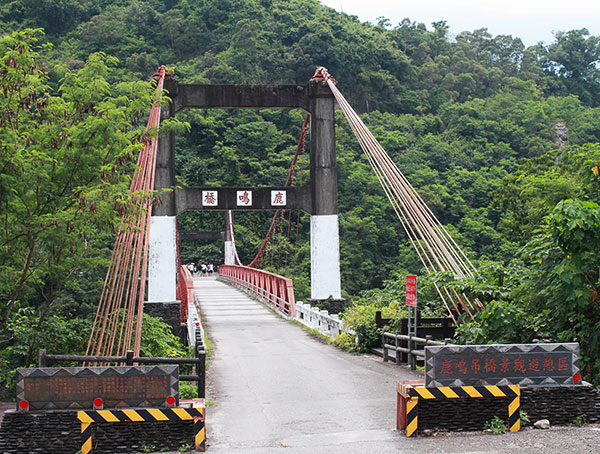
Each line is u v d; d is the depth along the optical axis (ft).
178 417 21.58
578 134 287.48
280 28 291.58
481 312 32.30
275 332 65.57
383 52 312.29
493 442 21.47
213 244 227.20
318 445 22.04
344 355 47.42
